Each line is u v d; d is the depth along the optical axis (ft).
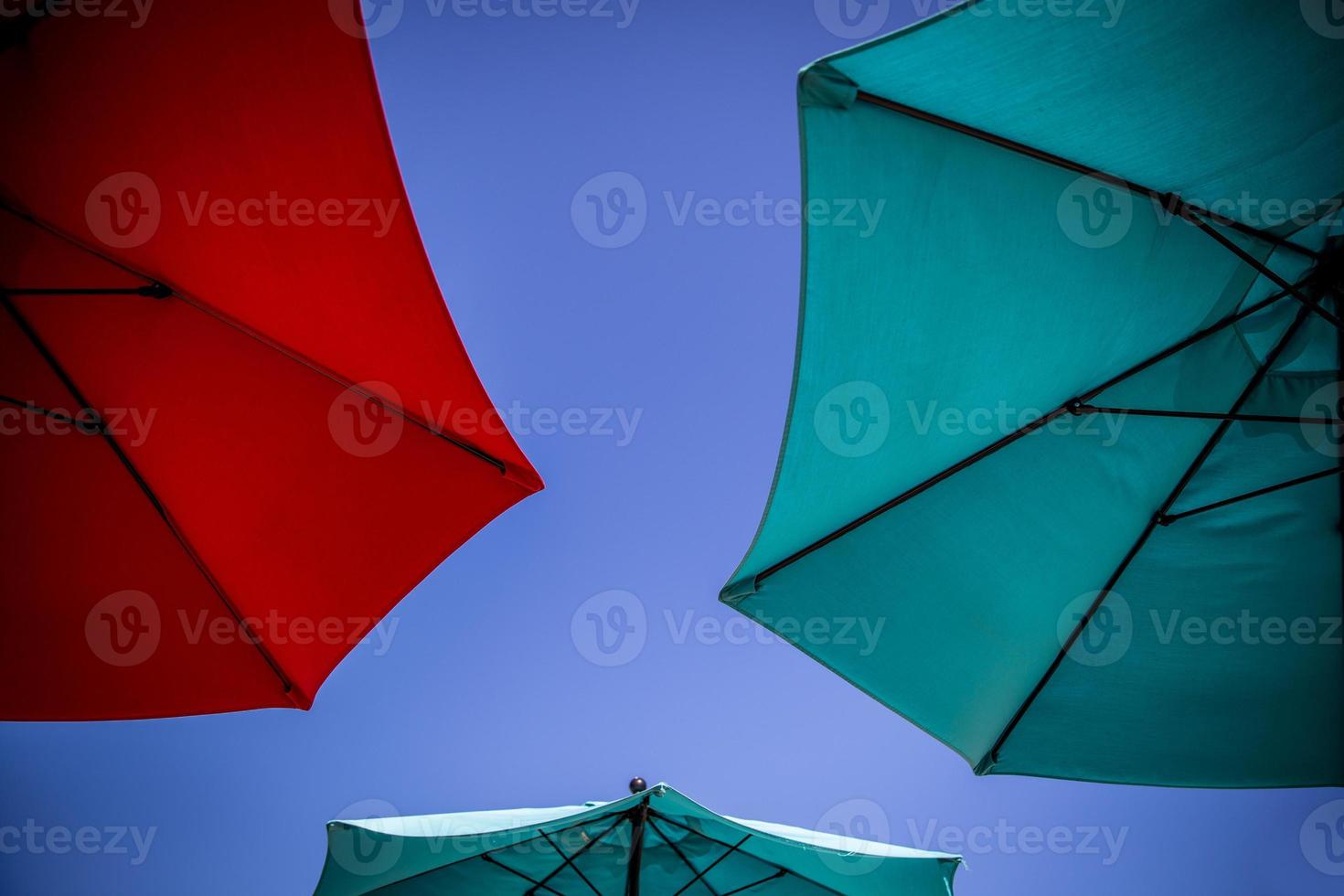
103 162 13.00
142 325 14.34
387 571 15.03
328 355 13.97
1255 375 13.93
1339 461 14.14
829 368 11.84
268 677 15.60
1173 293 13.08
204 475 14.98
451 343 12.69
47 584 14.98
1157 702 14.83
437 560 14.92
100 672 15.07
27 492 14.83
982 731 14.92
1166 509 14.55
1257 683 14.73
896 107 10.55
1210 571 14.73
